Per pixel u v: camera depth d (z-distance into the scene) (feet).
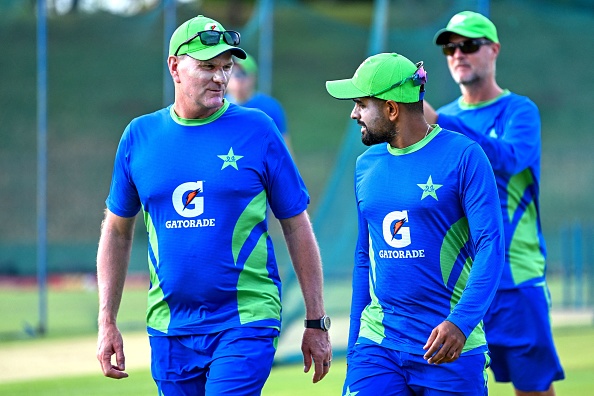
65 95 272.10
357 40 347.15
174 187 50.42
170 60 51.29
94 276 195.62
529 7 312.09
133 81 282.15
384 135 51.55
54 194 241.76
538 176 70.18
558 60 303.07
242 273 50.44
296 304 109.60
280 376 98.89
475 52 70.95
